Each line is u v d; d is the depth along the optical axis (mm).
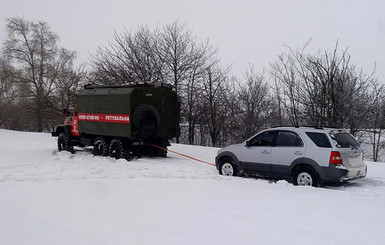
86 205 6457
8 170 10625
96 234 4918
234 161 10141
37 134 24938
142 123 12695
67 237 4789
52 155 14328
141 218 5695
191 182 8922
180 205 6555
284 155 9094
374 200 7148
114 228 5184
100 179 9219
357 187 8812
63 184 8453
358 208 6480
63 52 38406
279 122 26297
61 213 5926
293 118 20109
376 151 20938
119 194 7406
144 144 13508
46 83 38031
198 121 28328
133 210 6156
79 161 12578
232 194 7523
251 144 9922
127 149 13266
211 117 28281
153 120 12977
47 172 10172
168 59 27750
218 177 9711
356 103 17969
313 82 18875
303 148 8812
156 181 9000
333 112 18141
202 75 28250
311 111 19000
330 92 18078
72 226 5250
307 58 19172
